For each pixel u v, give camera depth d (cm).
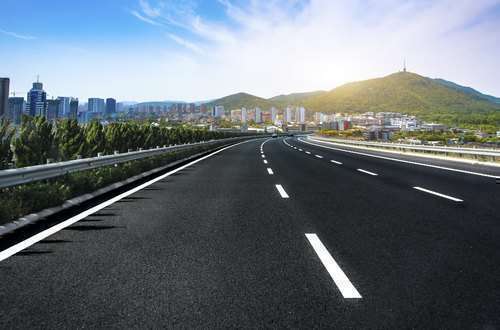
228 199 820
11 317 286
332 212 684
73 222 597
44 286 345
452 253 446
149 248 463
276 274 379
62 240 496
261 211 691
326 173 1373
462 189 970
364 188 991
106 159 1090
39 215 630
